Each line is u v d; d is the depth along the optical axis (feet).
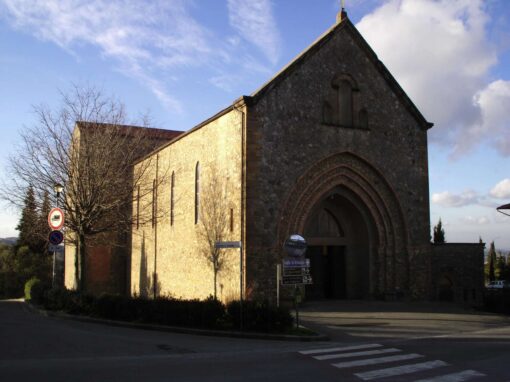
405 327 57.41
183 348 41.04
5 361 34.35
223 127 79.71
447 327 57.62
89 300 66.08
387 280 85.25
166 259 101.81
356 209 86.79
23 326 54.19
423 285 87.20
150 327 53.98
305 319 63.36
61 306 71.26
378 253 85.56
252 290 70.44
